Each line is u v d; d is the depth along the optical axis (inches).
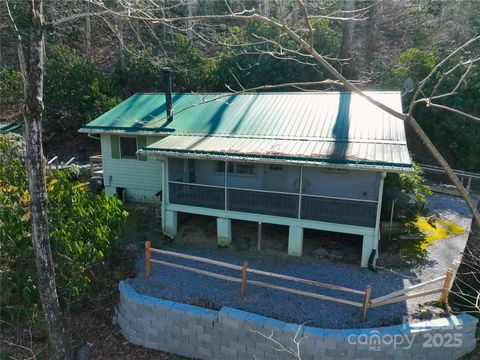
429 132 810.8
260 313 319.6
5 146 582.9
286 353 292.2
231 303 335.3
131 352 338.6
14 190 390.0
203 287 362.9
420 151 821.9
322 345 284.4
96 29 1024.9
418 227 497.0
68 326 360.8
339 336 281.6
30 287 355.9
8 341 358.3
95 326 364.5
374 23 957.2
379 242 453.7
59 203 376.2
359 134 421.4
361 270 393.1
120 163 595.5
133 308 342.6
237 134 463.8
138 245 456.4
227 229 446.9
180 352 333.7
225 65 880.3
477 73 750.5
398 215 487.2
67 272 362.6
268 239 466.9
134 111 599.5
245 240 466.3
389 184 464.4
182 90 923.4
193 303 337.4
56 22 255.3
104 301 386.6
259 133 456.8
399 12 969.5
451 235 478.0
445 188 668.7
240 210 437.7
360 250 436.8
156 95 648.4
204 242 464.1
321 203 402.9
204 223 510.3
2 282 358.3
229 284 368.2
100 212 381.1
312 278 378.6
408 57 797.2
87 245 354.3
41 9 247.0
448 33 892.6
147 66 923.4
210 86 893.8
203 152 408.5
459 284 312.7
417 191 507.5
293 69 834.2
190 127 507.8
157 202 590.2
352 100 510.0
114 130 555.2
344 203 393.1
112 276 403.5
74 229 357.4
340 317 312.8
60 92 892.6
